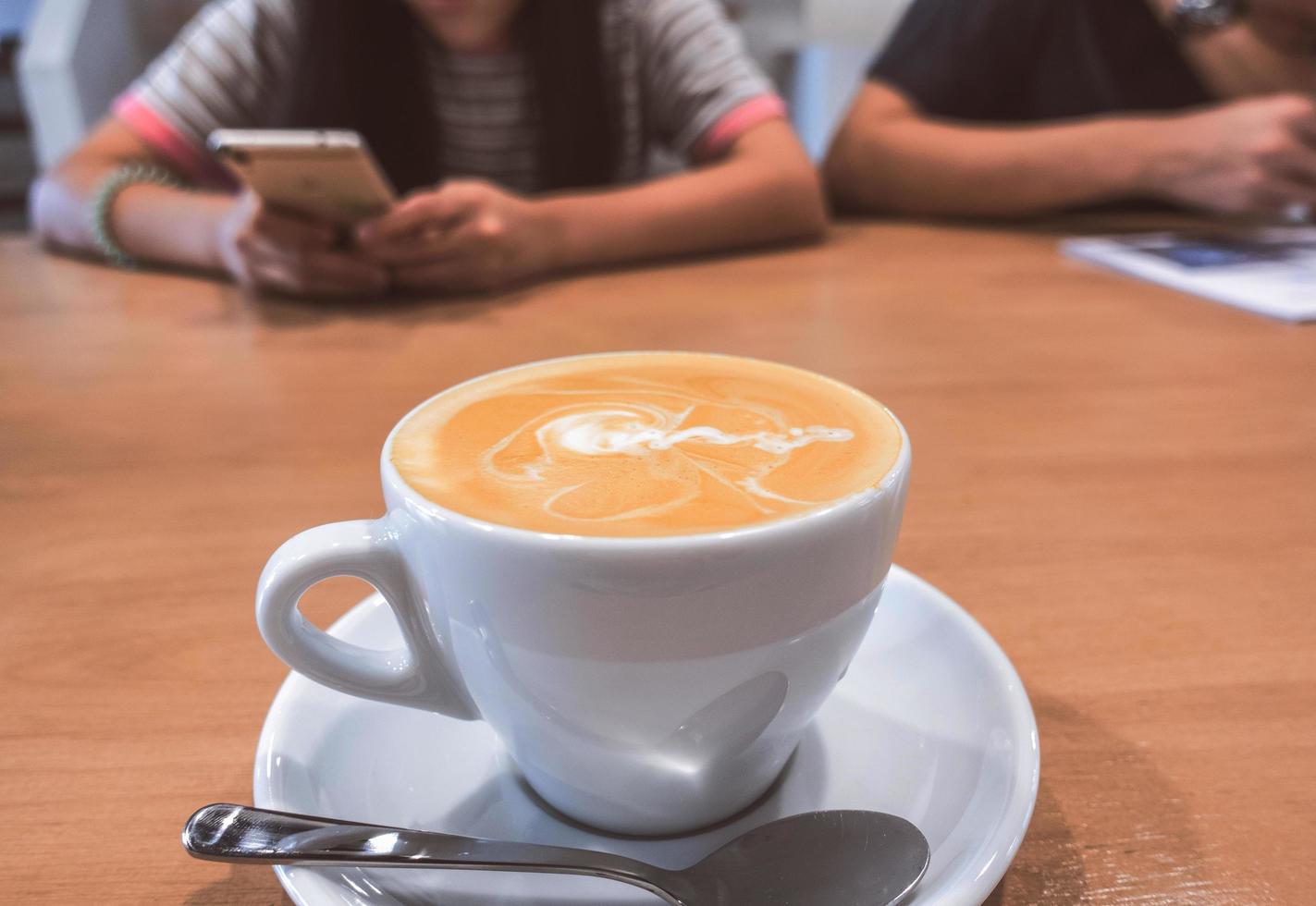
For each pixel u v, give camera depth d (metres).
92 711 0.34
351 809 0.27
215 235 1.03
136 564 0.44
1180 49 1.54
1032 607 0.39
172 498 0.51
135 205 1.11
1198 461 0.53
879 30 3.04
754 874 0.24
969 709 0.30
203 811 0.25
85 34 2.54
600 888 0.25
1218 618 0.38
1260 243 1.07
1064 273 0.98
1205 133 1.21
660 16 1.43
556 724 0.26
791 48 3.03
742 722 0.26
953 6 1.55
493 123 1.48
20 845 0.28
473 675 0.27
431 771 0.30
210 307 0.92
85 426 0.61
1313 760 0.30
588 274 1.03
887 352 0.73
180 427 0.61
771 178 1.14
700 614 0.23
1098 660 0.36
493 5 1.32
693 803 0.28
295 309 0.92
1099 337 0.76
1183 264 0.96
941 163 1.32
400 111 1.35
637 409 0.31
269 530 0.47
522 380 0.34
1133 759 0.30
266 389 0.68
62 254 1.18
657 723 0.25
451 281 0.94
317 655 0.28
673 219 1.07
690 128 1.41
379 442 0.58
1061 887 0.25
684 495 0.25
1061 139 1.29
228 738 0.33
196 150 1.41
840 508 0.24
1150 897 0.25
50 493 0.52
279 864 0.23
